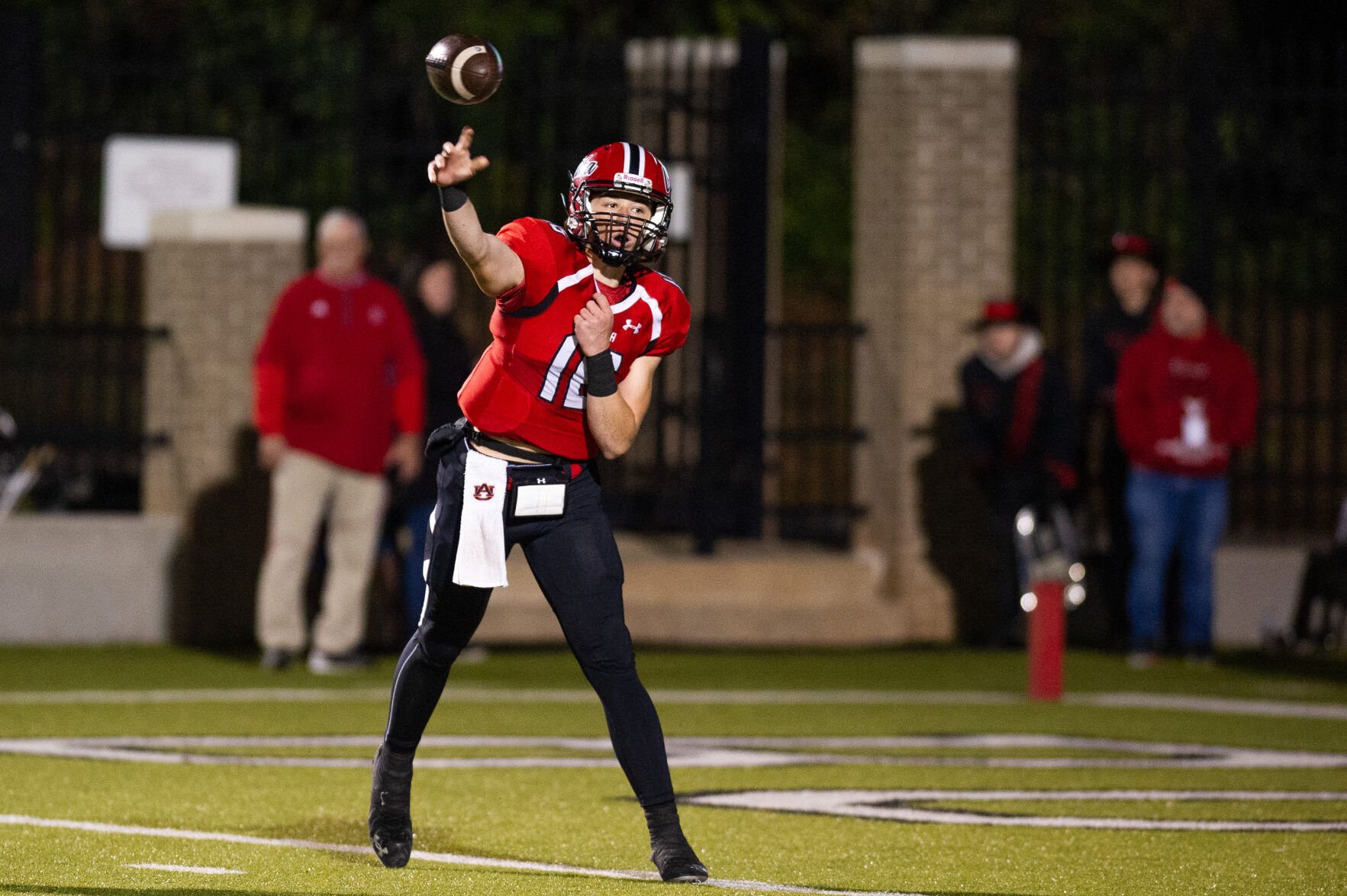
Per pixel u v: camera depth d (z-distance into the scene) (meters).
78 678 46.59
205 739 37.69
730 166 58.12
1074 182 87.44
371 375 47.56
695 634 55.91
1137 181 58.97
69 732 38.19
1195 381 51.84
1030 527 46.53
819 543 63.94
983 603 57.59
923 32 112.31
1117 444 55.69
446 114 92.75
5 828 27.72
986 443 54.84
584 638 23.95
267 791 31.69
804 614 56.31
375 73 61.50
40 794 30.83
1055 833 29.03
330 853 26.33
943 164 57.59
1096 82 58.72
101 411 55.84
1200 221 58.84
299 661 50.84
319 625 48.62
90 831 27.69
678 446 60.53
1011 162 57.91
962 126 57.69
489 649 54.16
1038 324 54.88
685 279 59.84
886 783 33.72
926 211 57.56
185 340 54.97
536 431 23.64
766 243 58.38
